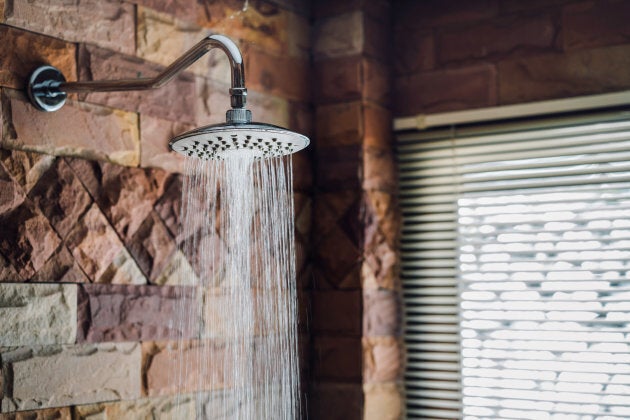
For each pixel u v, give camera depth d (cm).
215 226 233
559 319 253
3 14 183
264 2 264
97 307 198
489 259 269
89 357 196
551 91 262
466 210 274
